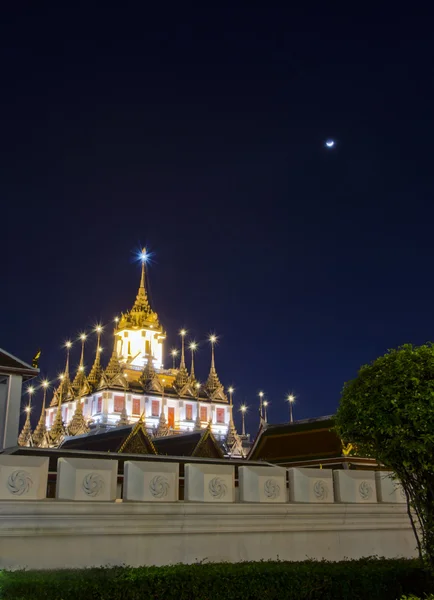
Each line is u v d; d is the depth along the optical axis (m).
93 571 11.67
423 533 12.91
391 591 12.73
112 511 13.55
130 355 159.75
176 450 33.78
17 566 12.33
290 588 11.94
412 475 12.81
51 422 151.88
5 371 22.27
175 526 14.27
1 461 12.84
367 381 12.75
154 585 11.10
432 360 12.24
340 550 16.64
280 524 15.81
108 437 33.84
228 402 155.88
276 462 32.06
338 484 17.44
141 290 172.75
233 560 14.88
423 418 11.81
